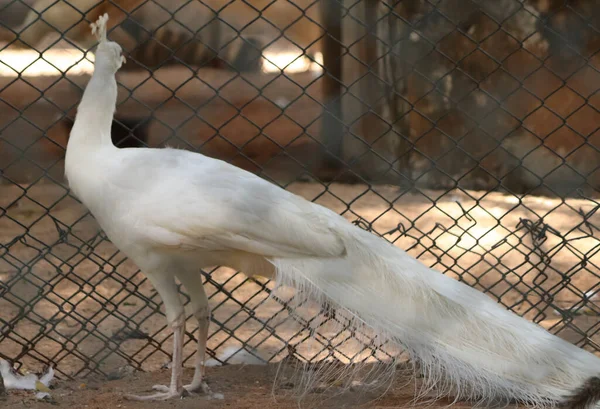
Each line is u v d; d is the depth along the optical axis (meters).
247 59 12.73
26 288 6.14
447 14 9.37
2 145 8.85
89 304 6.11
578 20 9.43
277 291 4.00
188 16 12.46
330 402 4.20
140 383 4.55
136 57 12.61
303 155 10.68
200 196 3.85
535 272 7.23
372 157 10.28
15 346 5.18
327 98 10.47
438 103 9.80
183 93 12.58
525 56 9.58
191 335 4.79
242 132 11.34
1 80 12.82
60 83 11.27
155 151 4.10
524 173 10.00
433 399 4.11
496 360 3.76
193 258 4.03
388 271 3.90
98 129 4.12
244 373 4.73
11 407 4.05
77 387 4.46
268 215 3.85
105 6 8.61
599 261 7.55
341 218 4.05
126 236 3.97
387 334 3.81
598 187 9.77
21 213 8.52
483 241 8.27
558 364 3.75
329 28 9.98
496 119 9.82
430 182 10.23
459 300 3.88
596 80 9.53
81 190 4.06
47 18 8.17
